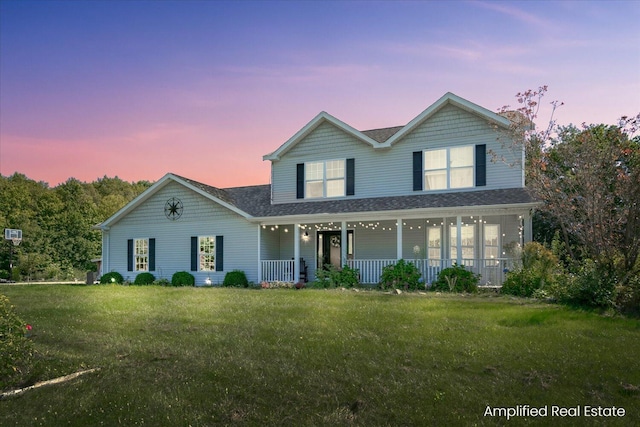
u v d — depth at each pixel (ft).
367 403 15.83
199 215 67.21
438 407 15.48
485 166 54.54
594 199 36.94
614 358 20.84
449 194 55.62
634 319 30.09
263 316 32.19
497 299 39.70
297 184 65.92
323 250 66.39
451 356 21.21
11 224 150.71
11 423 14.51
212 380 18.30
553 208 42.01
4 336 18.97
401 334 25.75
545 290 41.19
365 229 62.95
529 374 18.67
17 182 213.66
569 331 26.32
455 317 30.83
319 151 64.80
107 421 14.69
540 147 46.55
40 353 22.34
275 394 16.74
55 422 14.64
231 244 64.64
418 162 58.39
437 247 58.44
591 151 37.68
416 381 17.89
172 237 68.85
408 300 39.52
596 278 34.83
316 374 18.78
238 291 50.03
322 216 56.90
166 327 28.60
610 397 16.44
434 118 57.98
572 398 16.26
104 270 73.20
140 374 19.02
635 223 35.27
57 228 162.71
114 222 72.79
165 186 69.87
